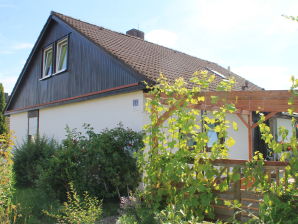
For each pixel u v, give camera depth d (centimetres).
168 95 582
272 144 450
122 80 948
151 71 977
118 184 744
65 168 748
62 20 1310
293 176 443
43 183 764
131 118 902
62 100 1272
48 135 1393
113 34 1380
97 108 1072
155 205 542
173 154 559
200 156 527
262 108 782
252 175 477
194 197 515
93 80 1105
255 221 432
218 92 550
